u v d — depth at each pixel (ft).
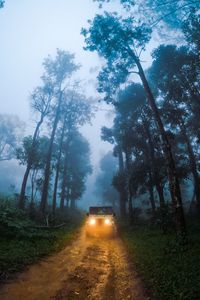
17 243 34.76
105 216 59.67
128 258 33.81
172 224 51.93
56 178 104.53
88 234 56.08
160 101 90.12
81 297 19.12
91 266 28.86
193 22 50.90
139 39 52.90
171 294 19.36
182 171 71.36
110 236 56.24
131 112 78.64
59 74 98.78
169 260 29.40
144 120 74.13
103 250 40.09
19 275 22.99
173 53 66.49
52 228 59.62
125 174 87.10
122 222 94.53
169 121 76.38
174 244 36.50
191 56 63.72
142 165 72.59
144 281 23.40
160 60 67.82
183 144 99.19
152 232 54.34
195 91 68.90
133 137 78.02
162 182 68.85
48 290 20.07
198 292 18.98
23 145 82.94
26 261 27.48
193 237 40.75
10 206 65.00
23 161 82.33
